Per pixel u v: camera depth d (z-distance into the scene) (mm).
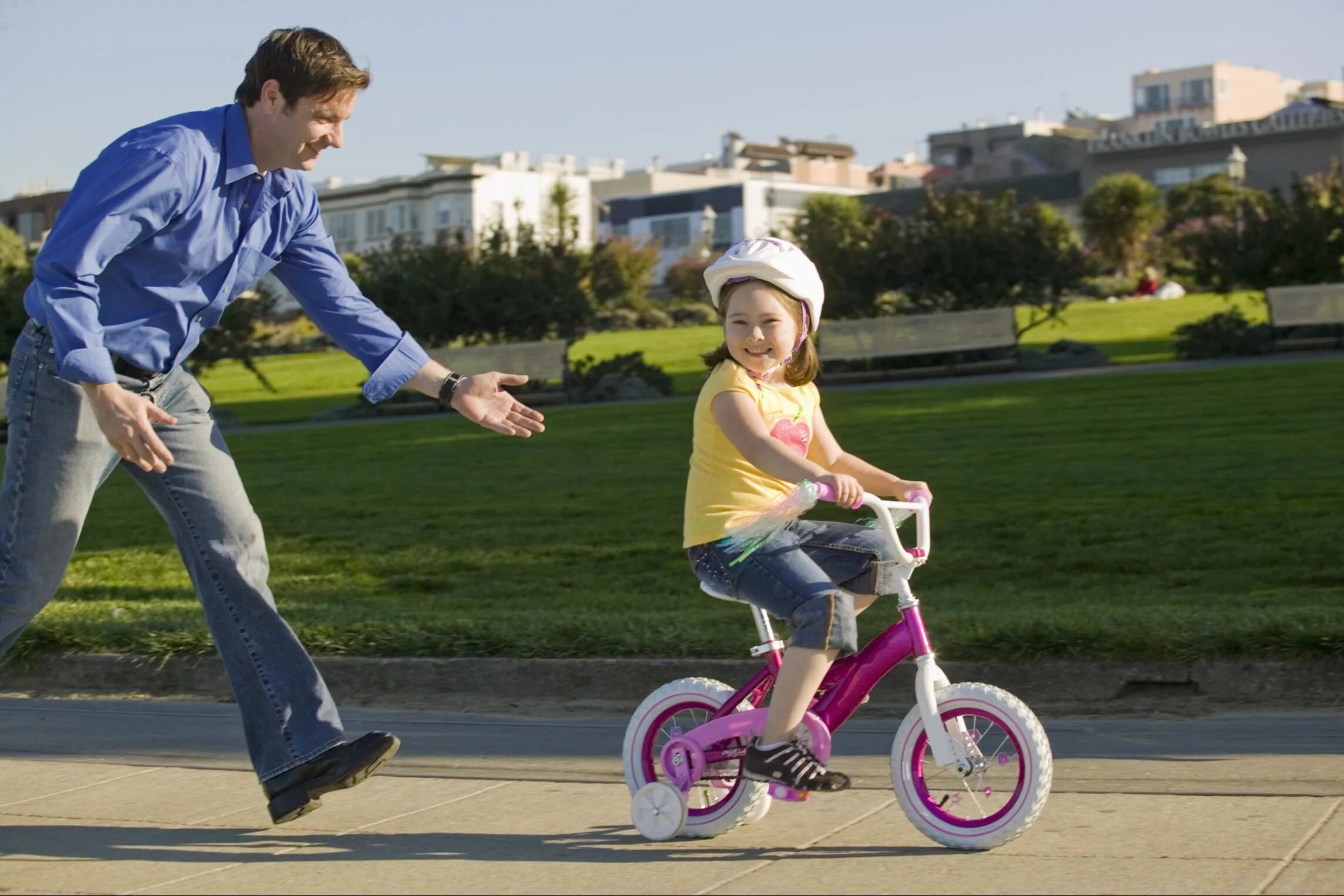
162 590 12945
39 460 5359
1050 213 34156
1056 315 33312
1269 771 6098
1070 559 12234
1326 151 95188
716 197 118938
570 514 16234
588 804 6039
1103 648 8055
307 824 5820
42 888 5023
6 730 7730
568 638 8891
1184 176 100250
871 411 24641
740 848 5301
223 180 5266
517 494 18078
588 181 129250
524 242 35375
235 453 25266
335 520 16953
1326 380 24000
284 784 5555
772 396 5219
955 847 5152
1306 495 14352
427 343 34188
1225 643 7902
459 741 7379
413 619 9859
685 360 43938
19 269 34406
